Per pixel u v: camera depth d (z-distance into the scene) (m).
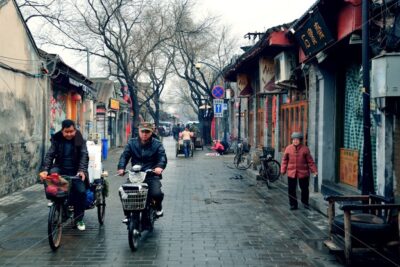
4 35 11.60
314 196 10.35
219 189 13.08
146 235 7.53
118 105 35.34
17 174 12.46
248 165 19.34
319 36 9.34
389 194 7.04
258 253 6.50
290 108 14.11
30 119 13.51
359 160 9.41
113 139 36.25
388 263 5.81
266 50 13.38
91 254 6.43
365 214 6.22
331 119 10.59
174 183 14.49
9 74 11.89
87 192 7.73
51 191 6.57
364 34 6.91
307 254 6.46
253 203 10.69
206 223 8.46
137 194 6.56
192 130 34.78
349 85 10.13
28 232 7.78
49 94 15.02
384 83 6.43
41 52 14.73
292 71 12.29
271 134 17.11
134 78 32.03
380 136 7.32
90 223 8.43
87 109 24.36
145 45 31.30
